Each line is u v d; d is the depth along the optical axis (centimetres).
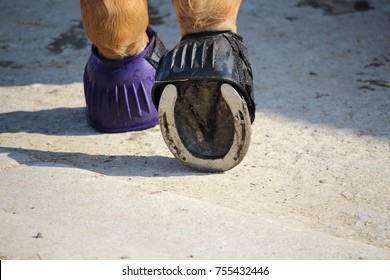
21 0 990
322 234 466
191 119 549
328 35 859
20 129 662
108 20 586
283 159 593
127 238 464
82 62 814
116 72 625
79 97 734
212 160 553
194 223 478
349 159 592
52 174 549
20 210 504
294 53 815
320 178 561
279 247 451
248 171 571
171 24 893
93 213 495
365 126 652
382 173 568
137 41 615
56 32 886
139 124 645
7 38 874
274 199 528
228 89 512
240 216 485
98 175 546
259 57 805
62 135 647
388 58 798
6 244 457
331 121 662
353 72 768
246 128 523
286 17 909
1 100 727
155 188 532
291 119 668
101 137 641
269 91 728
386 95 712
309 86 738
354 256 442
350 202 526
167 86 525
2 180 545
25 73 789
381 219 503
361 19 901
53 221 488
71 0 986
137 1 594
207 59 516
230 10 531
